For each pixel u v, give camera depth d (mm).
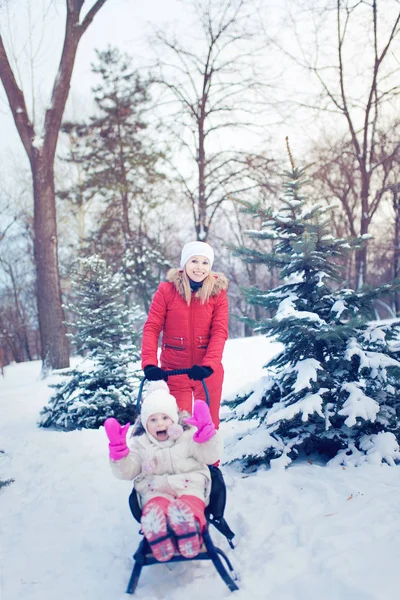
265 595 2596
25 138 14141
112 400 7207
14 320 37000
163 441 2916
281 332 4816
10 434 7195
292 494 3811
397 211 27375
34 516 4035
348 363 4625
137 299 24328
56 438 6520
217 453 2836
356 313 4777
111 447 2758
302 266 4898
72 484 4719
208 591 2678
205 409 2816
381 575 2574
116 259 23219
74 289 8008
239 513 3537
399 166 23750
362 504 3494
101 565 3105
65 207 31031
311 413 4250
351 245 5012
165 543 2475
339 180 24281
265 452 4605
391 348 4723
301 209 5184
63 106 14094
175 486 2773
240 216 32719
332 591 2525
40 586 2920
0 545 3533
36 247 14031
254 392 4961
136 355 7688
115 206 23953
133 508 2889
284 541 3129
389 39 18219
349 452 4598
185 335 3812
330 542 2980
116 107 22859
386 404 4742
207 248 3748
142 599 2645
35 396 10781
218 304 3854
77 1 13664
